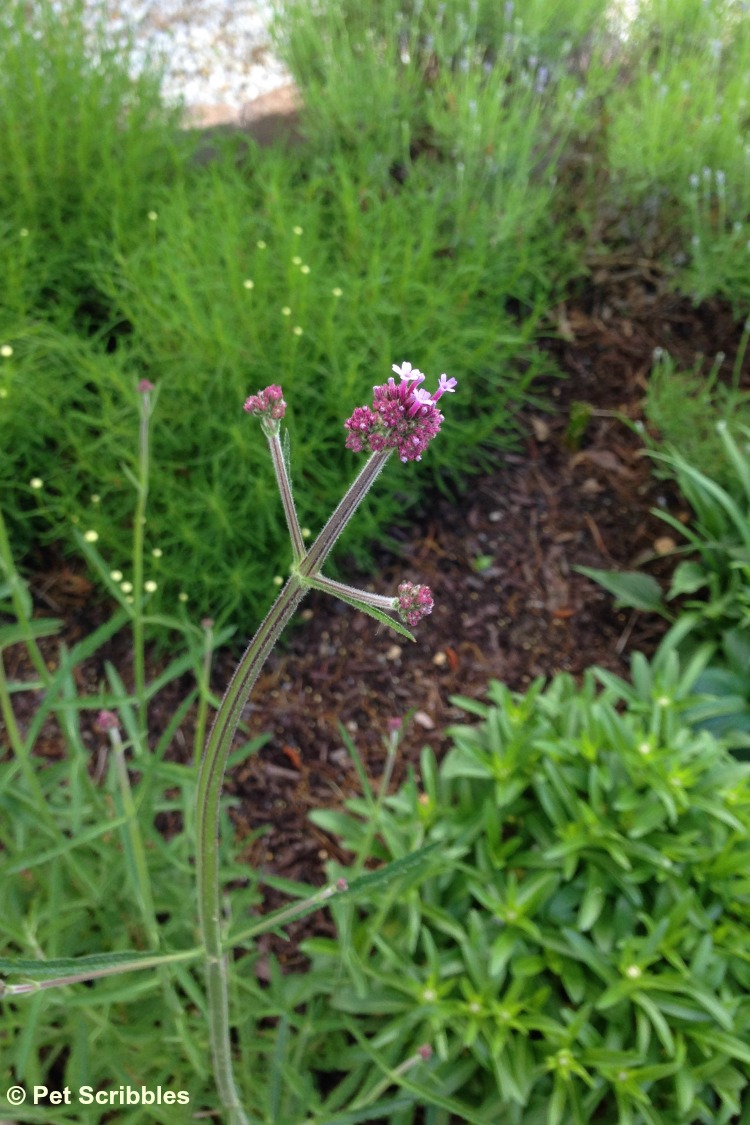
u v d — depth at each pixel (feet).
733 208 2.64
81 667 1.99
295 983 1.60
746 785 1.62
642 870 1.51
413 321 2.20
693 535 2.15
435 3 2.96
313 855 1.79
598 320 2.63
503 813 1.65
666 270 2.63
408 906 1.55
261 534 1.99
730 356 2.58
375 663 2.05
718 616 2.05
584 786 1.59
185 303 2.04
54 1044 1.45
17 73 2.46
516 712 1.68
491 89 2.63
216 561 1.98
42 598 2.08
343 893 0.98
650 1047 1.45
